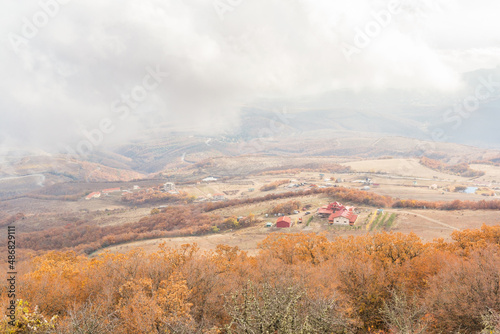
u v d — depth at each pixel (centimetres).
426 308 1778
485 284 1831
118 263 2448
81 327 1291
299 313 1277
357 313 2045
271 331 1101
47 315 1833
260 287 1560
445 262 2472
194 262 2334
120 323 1472
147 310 1488
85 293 2155
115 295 1966
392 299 1992
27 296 1884
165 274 2294
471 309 1788
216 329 1398
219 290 2008
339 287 2205
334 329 1269
